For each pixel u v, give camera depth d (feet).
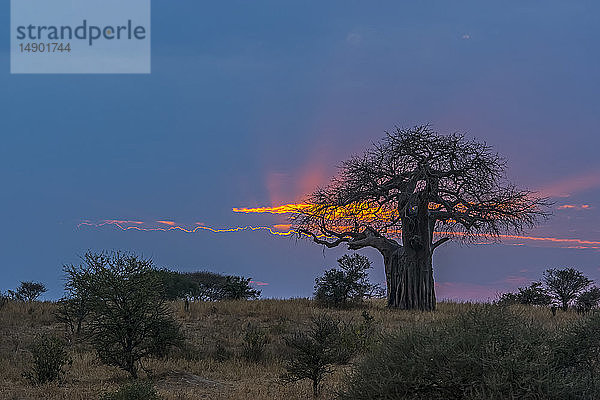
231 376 83.10
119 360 80.79
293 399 67.26
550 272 199.52
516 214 195.31
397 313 160.15
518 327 47.55
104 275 80.84
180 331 117.91
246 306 157.69
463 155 194.90
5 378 79.10
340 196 204.95
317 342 75.61
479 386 43.37
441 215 197.16
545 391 42.06
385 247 201.87
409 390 45.65
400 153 195.31
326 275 178.50
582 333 46.44
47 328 123.85
